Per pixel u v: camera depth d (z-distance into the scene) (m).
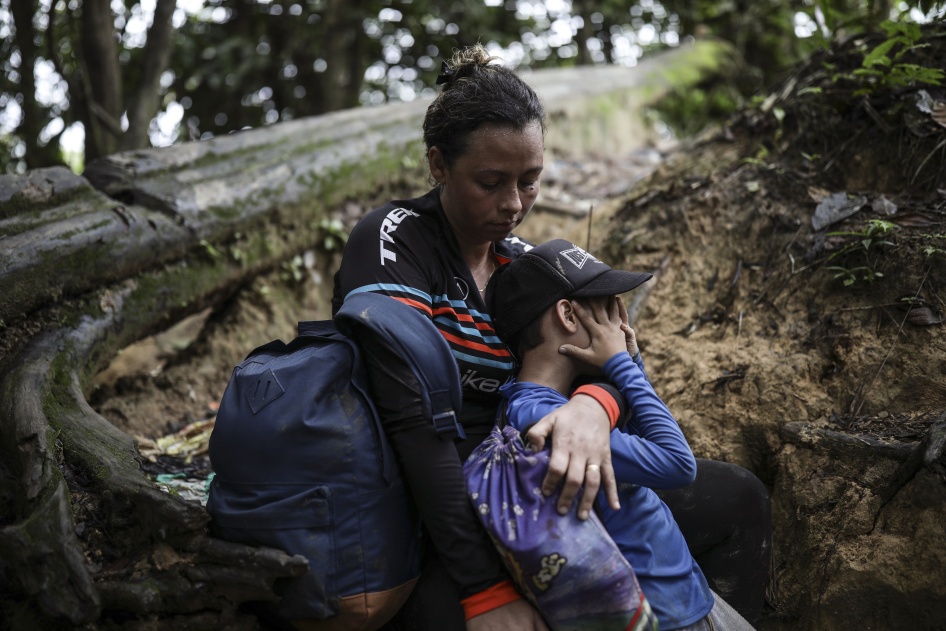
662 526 1.93
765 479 2.63
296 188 3.92
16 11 5.01
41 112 5.51
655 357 3.06
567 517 1.77
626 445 1.84
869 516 2.30
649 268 3.34
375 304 1.88
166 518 1.92
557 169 5.37
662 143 7.15
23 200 2.88
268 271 3.88
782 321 2.88
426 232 2.07
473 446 2.05
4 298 2.63
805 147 3.30
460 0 6.78
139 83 5.04
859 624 2.20
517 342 2.05
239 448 1.87
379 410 1.89
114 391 3.38
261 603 1.90
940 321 2.55
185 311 3.41
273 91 6.88
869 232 2.76
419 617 1.92
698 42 8.44
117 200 3.34
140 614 1.87
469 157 1.95
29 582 1.84
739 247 3.17
